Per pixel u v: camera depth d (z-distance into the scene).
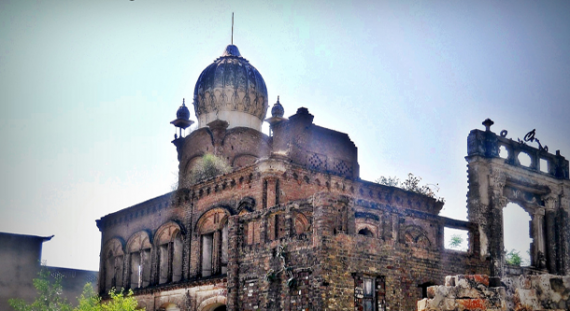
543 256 31.72
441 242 26.42
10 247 44.09
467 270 26.98
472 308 15.35
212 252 33.31
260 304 24.38
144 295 36.97
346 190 32.84
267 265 24.41
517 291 14.52
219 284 31.39
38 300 37.31
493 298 15.16
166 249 37.59
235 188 32.38
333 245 22.08
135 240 39.97
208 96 40.94
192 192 35.22
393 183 37.22
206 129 38.59
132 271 39.91
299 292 22.64
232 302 25.52
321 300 21.36
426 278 24.81
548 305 13.95
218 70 41.22
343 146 34.00
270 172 30.22
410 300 23.91
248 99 40.94
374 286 23.08
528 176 31.45
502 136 30.84
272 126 33.00
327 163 32.94
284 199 30.28
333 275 21.83
